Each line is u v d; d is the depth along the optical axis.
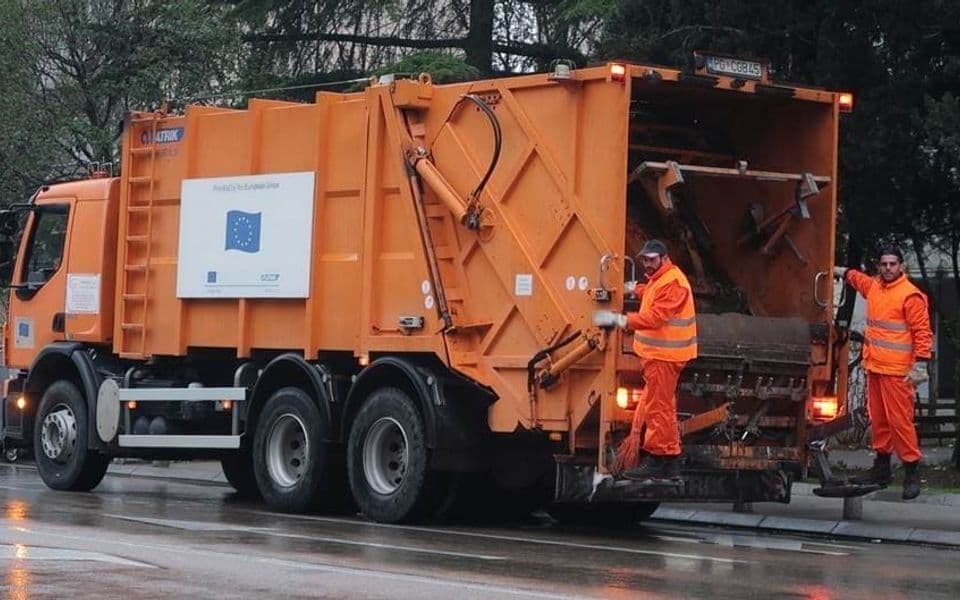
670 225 24.31
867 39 30.30
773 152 24.77
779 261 24.59
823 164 24.23
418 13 50.12
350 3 48.50
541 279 23.02
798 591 17.06
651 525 26.55
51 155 44.59
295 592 16.22
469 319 24.12
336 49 50.12
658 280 21.75
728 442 23.16
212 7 47.19
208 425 28.98
